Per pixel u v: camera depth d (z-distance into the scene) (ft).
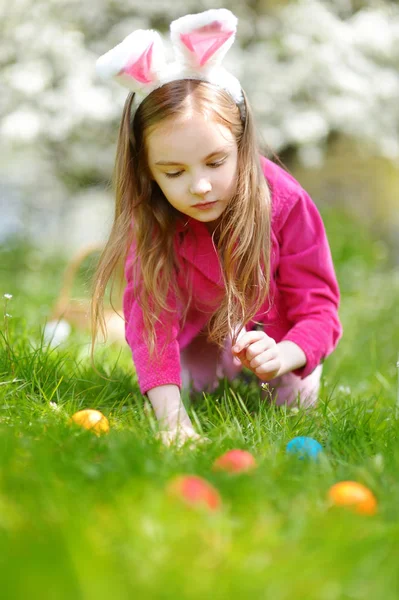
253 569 4.30
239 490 5.48
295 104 28.55
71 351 11.36
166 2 29.40
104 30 30.12
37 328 13.93
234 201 8.52
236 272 8.75
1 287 22.52
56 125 28.91
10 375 9.03
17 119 28.60
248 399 9.56
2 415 7.87
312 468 6.25
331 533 4.81
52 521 4.76
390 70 29.32
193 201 8.07
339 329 9.70
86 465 5.93
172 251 9.18
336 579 4.35
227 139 8.07
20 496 5.25
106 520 4.89
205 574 4.23
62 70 29.37
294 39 28.40
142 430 7.41
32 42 29.30
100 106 28.58
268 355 8.38
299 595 4.13
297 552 4.56
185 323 9.82
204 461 6.43
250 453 6.79
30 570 4.05
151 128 8.04
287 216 9.38
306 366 9.18
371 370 13.19
